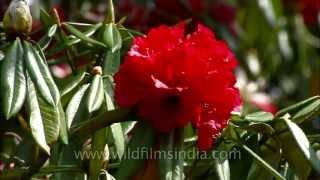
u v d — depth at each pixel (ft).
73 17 4.18
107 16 2.83
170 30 2.50
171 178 2.41
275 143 2.64
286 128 2.60
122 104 2.44
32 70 2.42
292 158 2.60
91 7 4.33
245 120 2.66
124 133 2.58
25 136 2.84
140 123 2.47
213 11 4.44
